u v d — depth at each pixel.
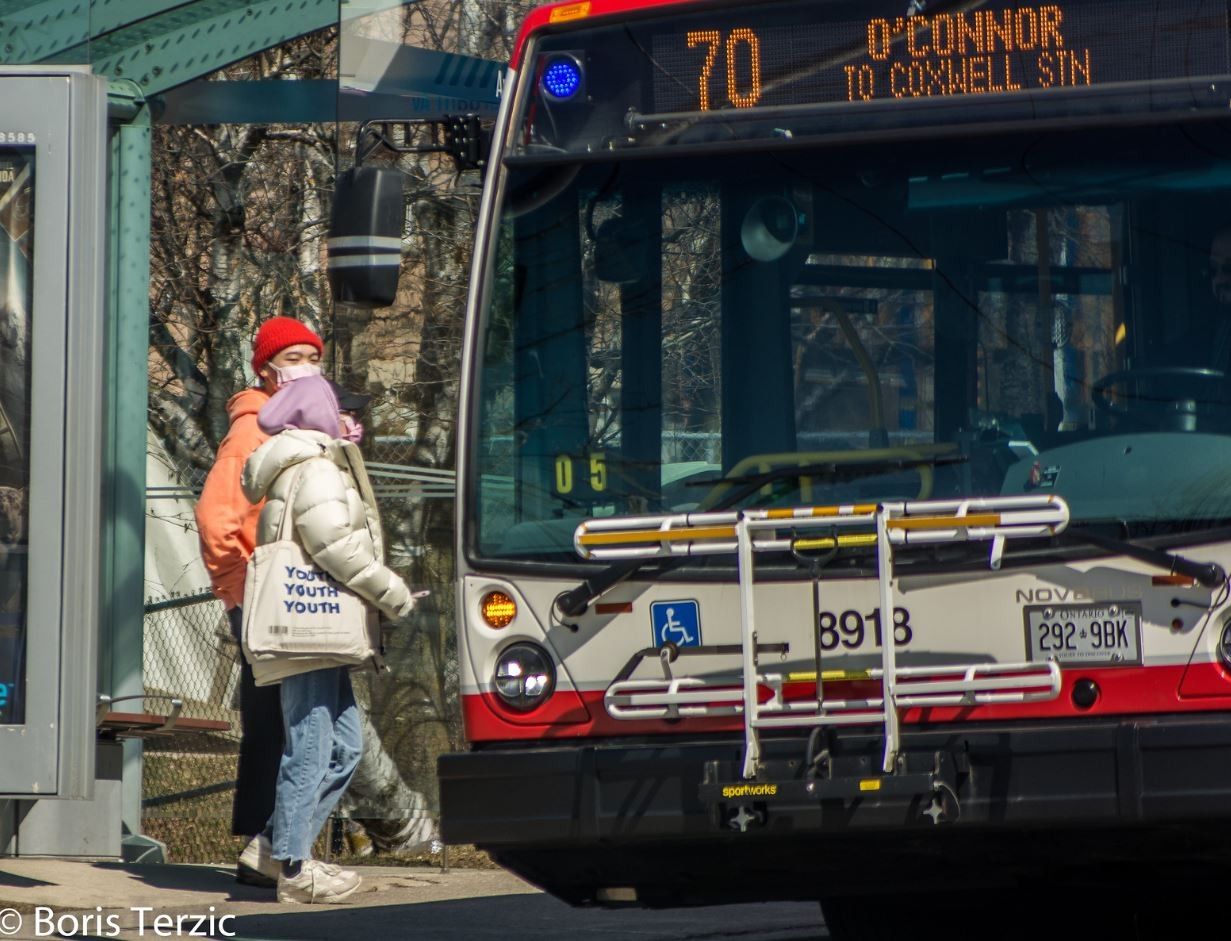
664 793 22.23
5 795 29.47
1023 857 22.11
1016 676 21.62
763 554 22.59
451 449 43.38
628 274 24.36
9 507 30.00
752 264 24.06
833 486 23.30
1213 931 26.89
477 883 35.94
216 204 52.78
